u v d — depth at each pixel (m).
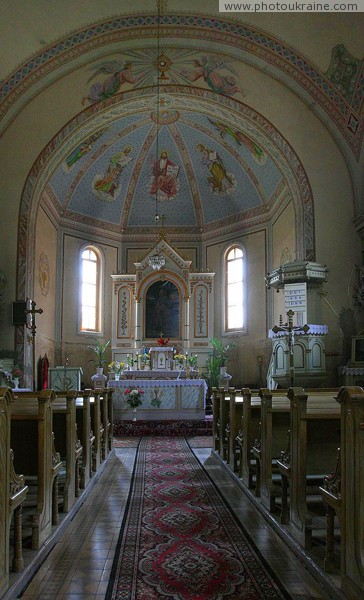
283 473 4.98
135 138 18.48
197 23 13.50
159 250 19.19
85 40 13.50
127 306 19.14
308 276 13.41
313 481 5.58
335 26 12.55
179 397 13.50
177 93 15.27
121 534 5.00
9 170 14.39
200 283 19.05
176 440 12.03
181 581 3.88
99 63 14.06
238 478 7.23
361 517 3.18
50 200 17.33
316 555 4.18
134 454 10.06
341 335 13.63
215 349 18.59
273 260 17.72
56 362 17.92
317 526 4.95
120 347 18.89
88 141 17.14
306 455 4.80
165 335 18.83
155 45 13.86
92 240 19.59
